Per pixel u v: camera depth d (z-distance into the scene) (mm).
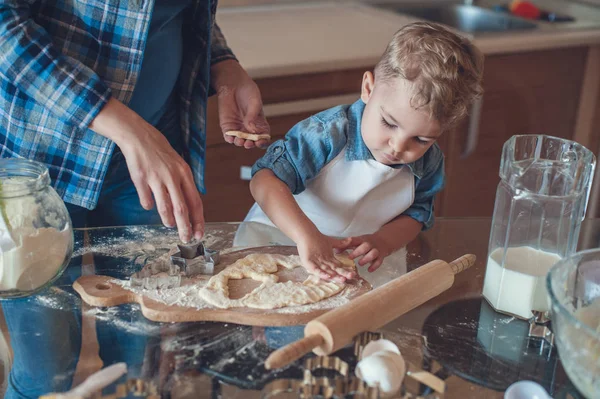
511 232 856
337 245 1021
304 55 1777
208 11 1148
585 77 2225
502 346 806
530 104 2191
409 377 732
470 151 2182
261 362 753
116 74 1055
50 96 953
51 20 1025
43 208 845
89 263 935
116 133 943
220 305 832
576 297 780
